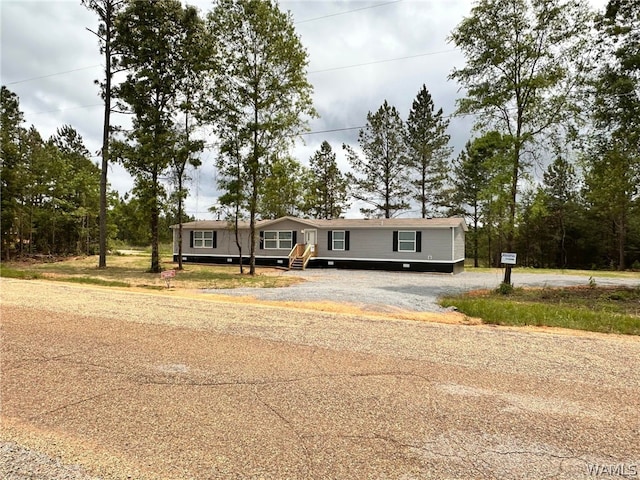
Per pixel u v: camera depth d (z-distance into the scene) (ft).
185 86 67.26
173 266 78.54
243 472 8.64
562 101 45.29
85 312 26.48
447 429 10.72
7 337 19.80
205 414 11.53
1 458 9.14
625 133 46.32
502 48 46.70
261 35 60.13
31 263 81.51
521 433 10.53
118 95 67.00
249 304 31.73
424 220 78.18
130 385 13.75
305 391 13.34
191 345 18.85
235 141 62.95
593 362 16.99
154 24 65.00
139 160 63.67
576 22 44.32
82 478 8.39
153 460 9.10
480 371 15.62
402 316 28.14
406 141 108.88
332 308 30.86
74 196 105.70
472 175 111.65
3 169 85.71
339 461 9.10
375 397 12.89
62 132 132.36
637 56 44.04
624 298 40.60
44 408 11.87
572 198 123.95
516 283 58.18
